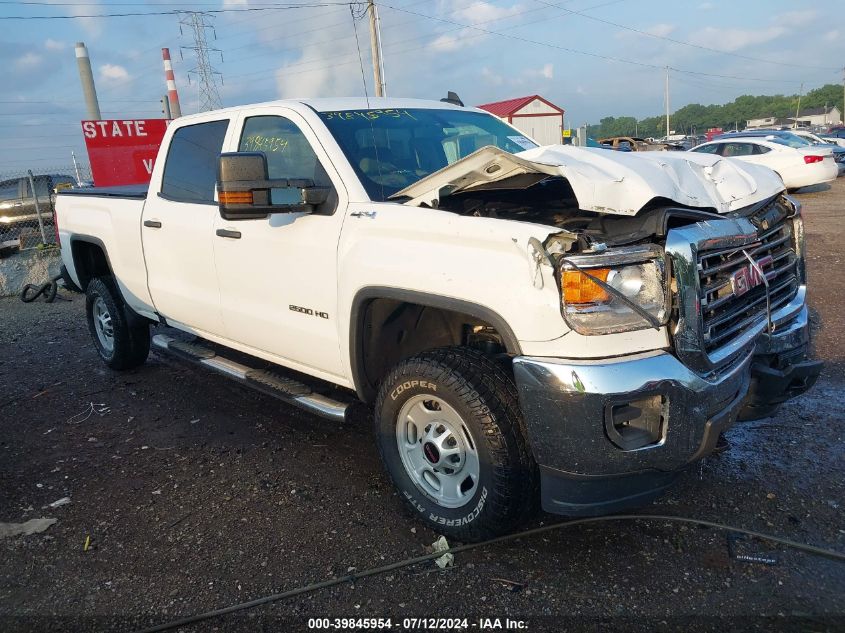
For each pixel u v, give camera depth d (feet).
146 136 42.16
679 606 8.57
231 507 11.49
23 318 27.30
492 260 8.82
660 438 8.53
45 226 40.09
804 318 11.50
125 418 15.70
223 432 14.64
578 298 8.13
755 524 10.24
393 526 10.67
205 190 14.24
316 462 13.01
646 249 8.39
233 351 18.30
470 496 9.67
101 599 9.27
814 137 79.51
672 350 8.62
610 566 9.39
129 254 16.46
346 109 12.62
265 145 12.95
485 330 10.57
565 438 8.36
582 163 9.33
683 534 10.04
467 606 8.75
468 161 9.27
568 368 8.19
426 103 14.33
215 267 13.67
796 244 11.83
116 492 12.21
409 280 9.64
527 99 119.24
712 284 8.98
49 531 10.99
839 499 10.80
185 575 9.68
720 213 9.64
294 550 10.15
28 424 15.65
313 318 11.67
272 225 12.11
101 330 19.36
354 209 10.80
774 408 11.49
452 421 9.73
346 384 11.63
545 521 10.49
